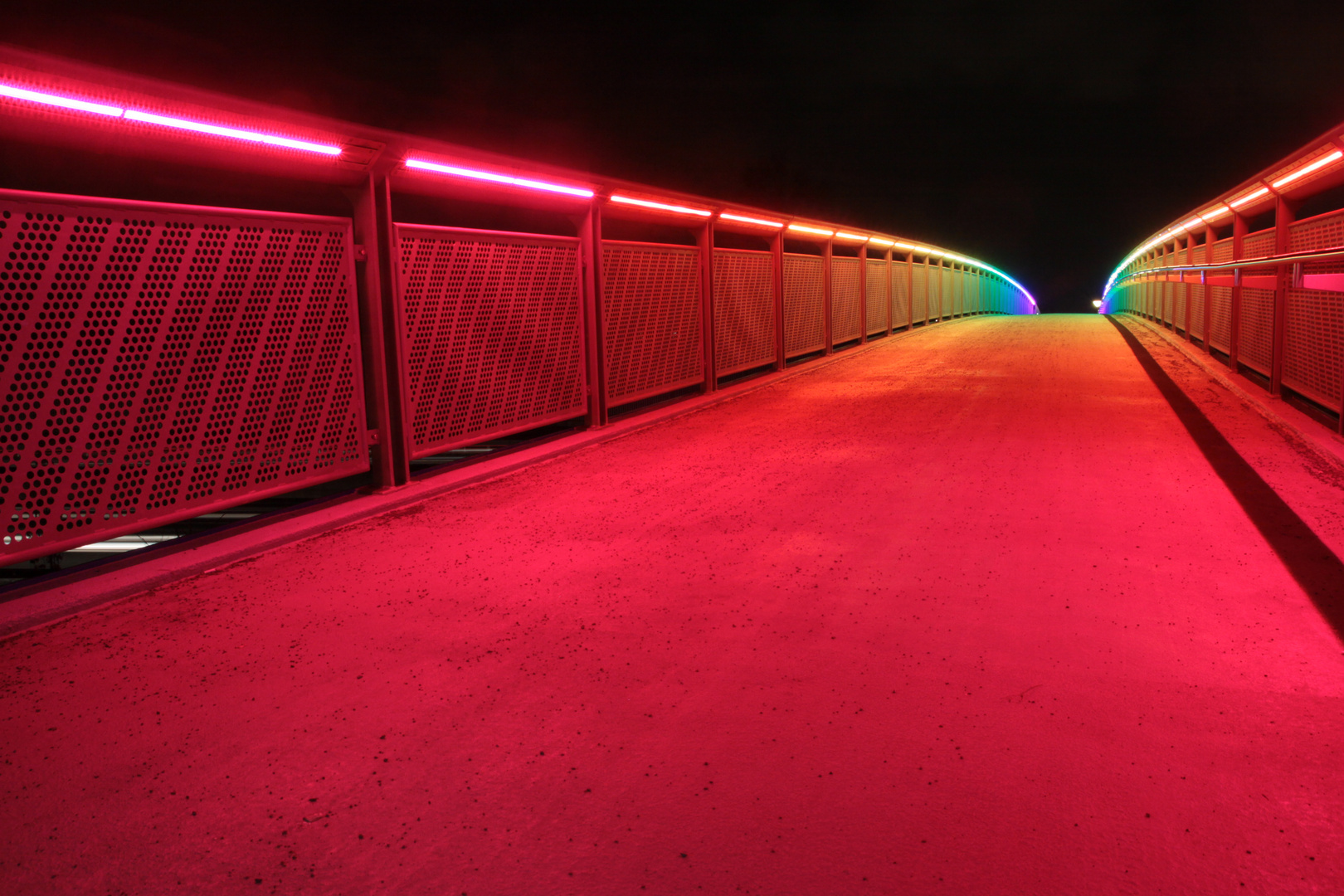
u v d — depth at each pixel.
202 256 5.04
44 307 4.29
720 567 4.68
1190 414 9.30
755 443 8.39
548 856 2.28
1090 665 3.33
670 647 3.63
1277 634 3.57
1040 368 14.05
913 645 3.57
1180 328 18.45
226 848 2.35
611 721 3.01
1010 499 5.93
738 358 12.80
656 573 4.61
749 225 12.84
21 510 4.27
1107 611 3.88
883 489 6.32
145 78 4.31
